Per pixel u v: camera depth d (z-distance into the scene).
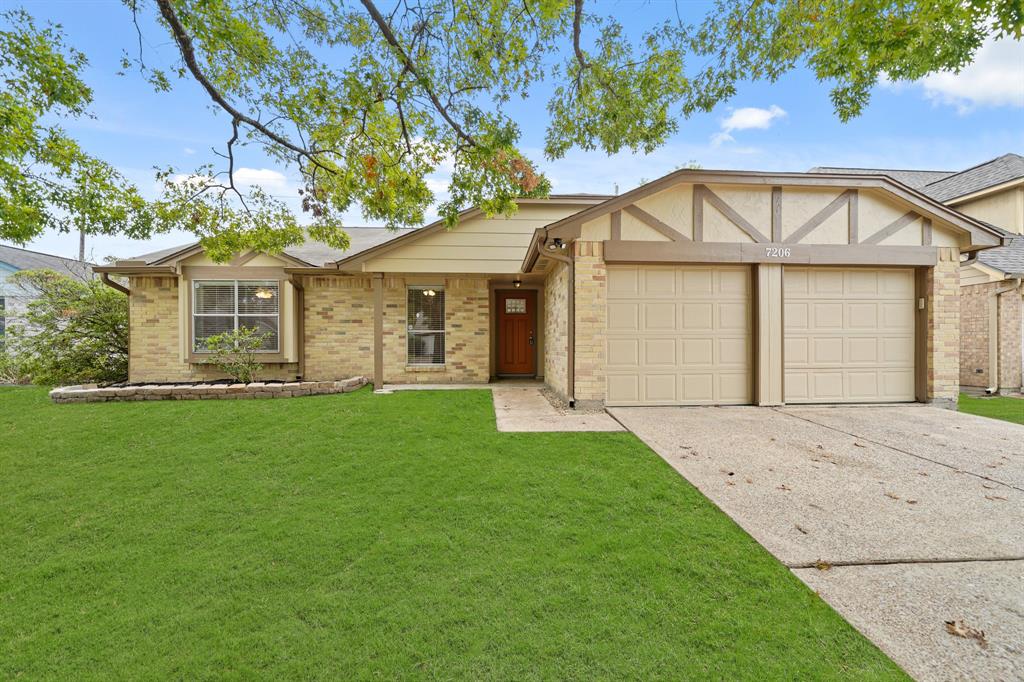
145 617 2.22
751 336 7.01
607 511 3.26
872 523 3.04
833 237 6.93
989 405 7.62
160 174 5.99
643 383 6.93
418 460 4.44
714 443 4.93
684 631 2.02
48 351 9.61
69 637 2.09
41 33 5.39
